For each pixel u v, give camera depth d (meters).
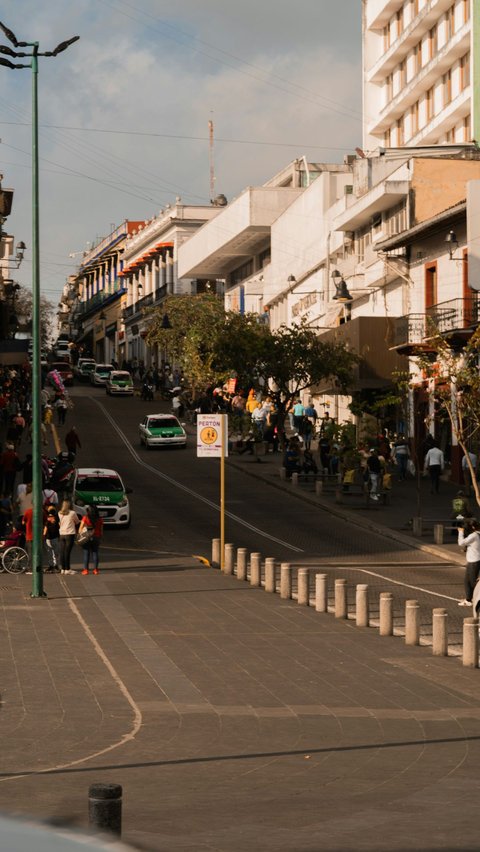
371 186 71.50
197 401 88.19
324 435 56.59
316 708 16.88
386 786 12.59
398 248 63.47
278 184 112.38
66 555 32.72
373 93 90.69
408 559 37.16
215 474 61.06
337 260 80.19
